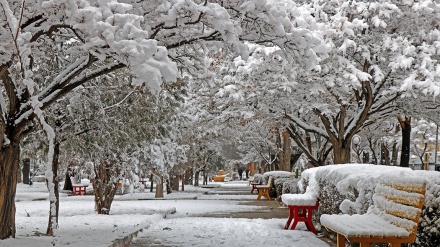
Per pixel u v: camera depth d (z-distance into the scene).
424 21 16.77
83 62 8.24
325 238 10.36
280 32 7.47
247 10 7.17
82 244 8.14
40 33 6.94
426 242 6.41
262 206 20.38
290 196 11.74
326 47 8.19
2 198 8.49
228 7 7.36
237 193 34.12
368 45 16.86
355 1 16.53
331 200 9.95
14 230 8.84
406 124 21.47
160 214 15.04
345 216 6.71
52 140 6.23
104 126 11.64
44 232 10.33
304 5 16.45
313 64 7.95
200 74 10.01
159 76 5.85
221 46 8.26
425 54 15.69
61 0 5.74
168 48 8.40
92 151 12.65
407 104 18.81
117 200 25.05
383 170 8.19
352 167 9.30
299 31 7.70
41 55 9.44
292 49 8.05
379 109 18.64
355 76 15.72
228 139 39.53
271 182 25.83
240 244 9.29
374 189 7.62
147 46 5.79
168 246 9.18
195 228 11.81
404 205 5.74
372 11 16.19
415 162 52.06
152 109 13.01
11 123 8.49
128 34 5.81
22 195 29.38
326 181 10.42
